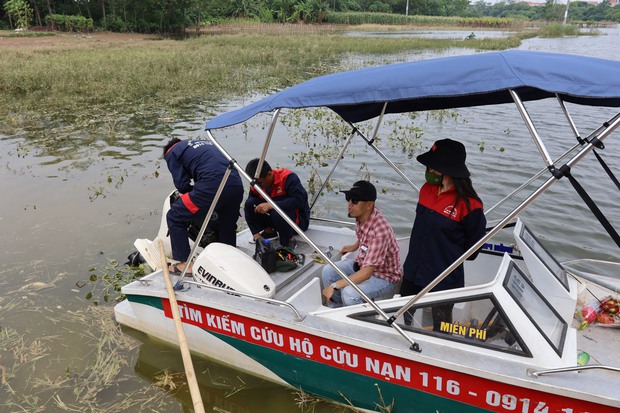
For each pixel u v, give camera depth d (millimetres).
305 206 4922
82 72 18000
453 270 3207
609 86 2480
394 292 4066
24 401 3561
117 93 15617
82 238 6051
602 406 2602
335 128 11328
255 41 35312
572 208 6773
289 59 24969
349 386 3381
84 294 4934
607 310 3596
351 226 5117
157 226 6391
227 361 3930
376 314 3314
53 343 4207
